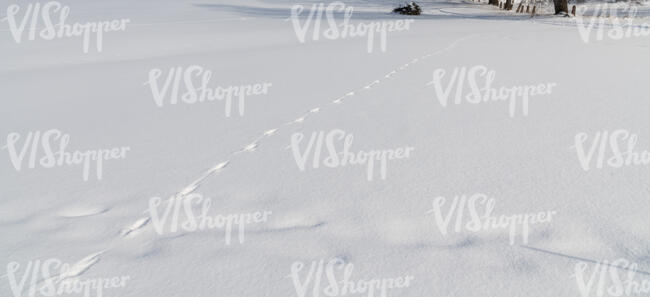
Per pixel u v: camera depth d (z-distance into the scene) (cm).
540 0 2508
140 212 260
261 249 213
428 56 814
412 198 262
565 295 173
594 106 447
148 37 1387
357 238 220
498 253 201
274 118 453
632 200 246
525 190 266
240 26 1662
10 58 1062
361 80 620
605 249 202
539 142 350
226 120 459
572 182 274
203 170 324
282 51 984
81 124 472
